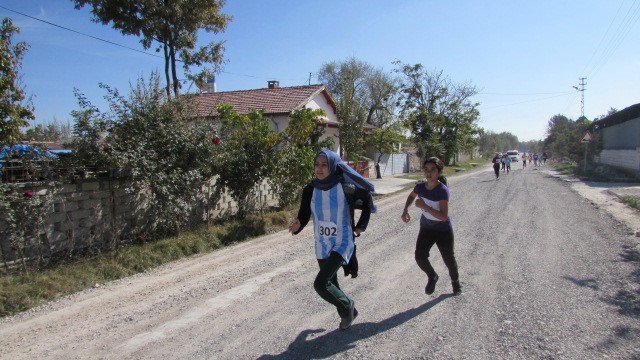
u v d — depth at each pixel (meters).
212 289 6.29
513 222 10.89
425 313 4.99
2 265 6.71
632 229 9.61
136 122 8.55
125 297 6.08
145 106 8.74
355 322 4.80
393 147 29.00
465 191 19.45
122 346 4.41
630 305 5.09
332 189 4.35
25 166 7.29
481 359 3.86
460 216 12.09
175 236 9.34
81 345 4.48
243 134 11.15
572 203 14.41
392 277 6.48
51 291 6.20
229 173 10.77
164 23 17.31
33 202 7.02
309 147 12.54
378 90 46.31
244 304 5.57
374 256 7.85
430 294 5.51
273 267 7.41
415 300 5.45
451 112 45.41
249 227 10.65
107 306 5.71
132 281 6.95
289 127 12.56
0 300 5.62
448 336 4.36
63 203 7.70
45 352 4.34
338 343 4.28
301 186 12.48
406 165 36.00
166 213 8.91
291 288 6.17
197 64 18.62
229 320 5.02
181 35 17.94
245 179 10.89
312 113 12.64
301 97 22.55
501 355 3.92
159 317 5.23
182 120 9.27
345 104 26.09
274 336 4.51
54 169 7.68
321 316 5.04
